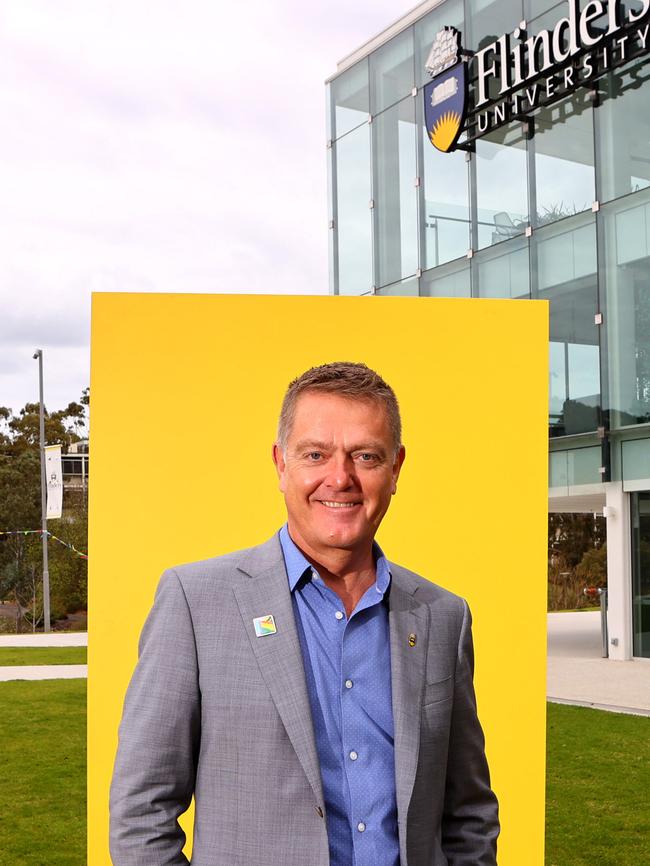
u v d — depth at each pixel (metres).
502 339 4.18
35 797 6.68
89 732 3.80
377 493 2.21
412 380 4.10
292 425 2.23
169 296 3.95
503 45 14.98
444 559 4.09
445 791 2.37
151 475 3.90
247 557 2.22
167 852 2.02
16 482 43.28
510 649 4.11
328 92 19.11
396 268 17.36
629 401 13.70
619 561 13.98
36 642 19.81
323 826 2.00
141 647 2.15
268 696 2.04
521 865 4.08
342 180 18.67
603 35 13.45
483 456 4.14
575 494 14.50
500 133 15.57
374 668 2.16
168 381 3.93
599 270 14.00
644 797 6.40
